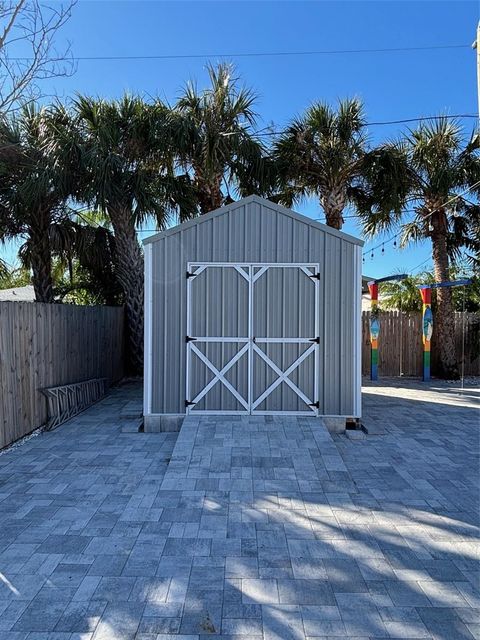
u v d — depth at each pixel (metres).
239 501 4.00
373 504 3.97
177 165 10.04
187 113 9.33
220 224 6.33
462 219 11.85
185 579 2.83
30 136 8.80
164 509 3.84
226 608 2.55
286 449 5.16
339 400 6.33
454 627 2.41
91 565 2.98
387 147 9.82
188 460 4.88
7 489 4.29
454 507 3.92
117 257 10.49
